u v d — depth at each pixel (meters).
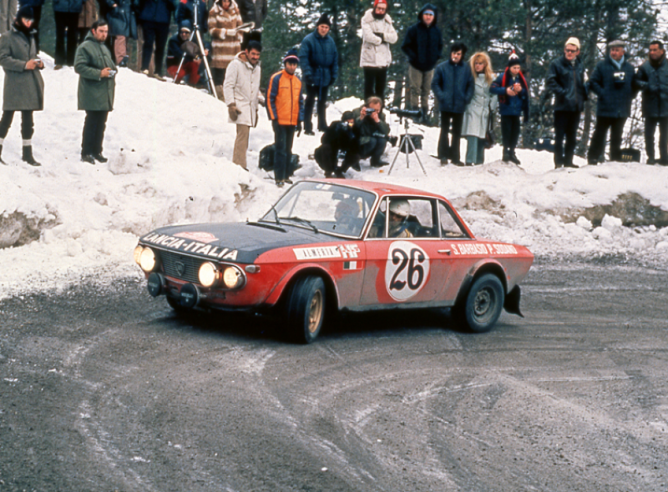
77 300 9.64
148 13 21.86
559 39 39.06
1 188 12.16
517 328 10.68
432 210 10.03
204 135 19.42
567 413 7.21
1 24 18.20
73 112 18.06
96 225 13.03
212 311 9.22
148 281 8.77
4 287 9.85
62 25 20.23
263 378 7.37
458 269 9.99
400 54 37.28
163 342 8.20
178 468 5.33
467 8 35.09
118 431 5.86
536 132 34.38
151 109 19.62
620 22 37.88
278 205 9.77
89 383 6.81
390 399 7.18
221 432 6.00
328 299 8.98
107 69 15.02
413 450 6.02
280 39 38.19
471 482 5.53
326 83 21.17
